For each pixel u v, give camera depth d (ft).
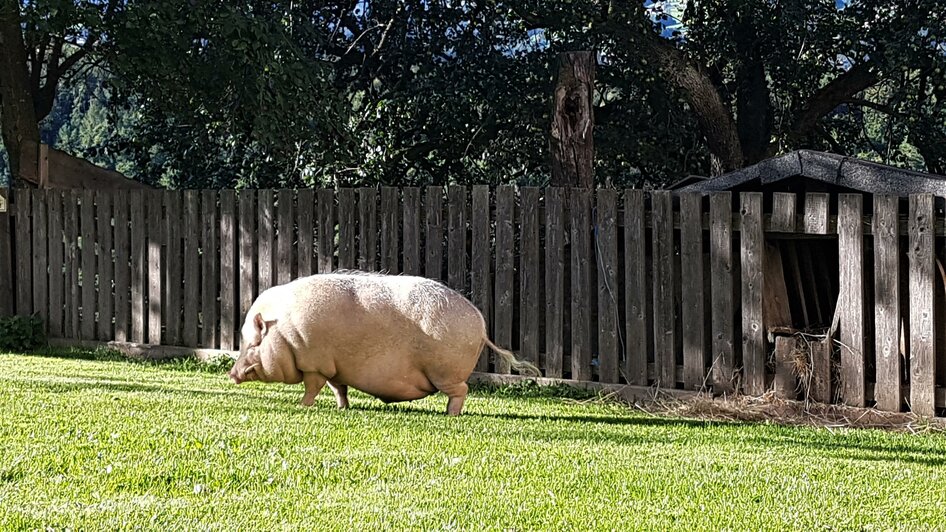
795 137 70.18
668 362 36.47
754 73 70.74
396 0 68.03
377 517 17.08
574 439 26.09
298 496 18.43
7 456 20.62
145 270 46.80
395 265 41.11
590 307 37.91
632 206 36.94
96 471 19.75
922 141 68.49
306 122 54.95
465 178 70.54
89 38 59.72
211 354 44.68
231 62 53.47
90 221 47.98
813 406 33.81
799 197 37.86
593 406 35.37
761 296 34.81
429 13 68.95
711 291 36.04
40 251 49.42
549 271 38.42
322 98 56.08
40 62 65.36
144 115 71.36
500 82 66.80
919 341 32.48
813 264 36.50
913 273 32.55
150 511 17.07
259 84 51.90
